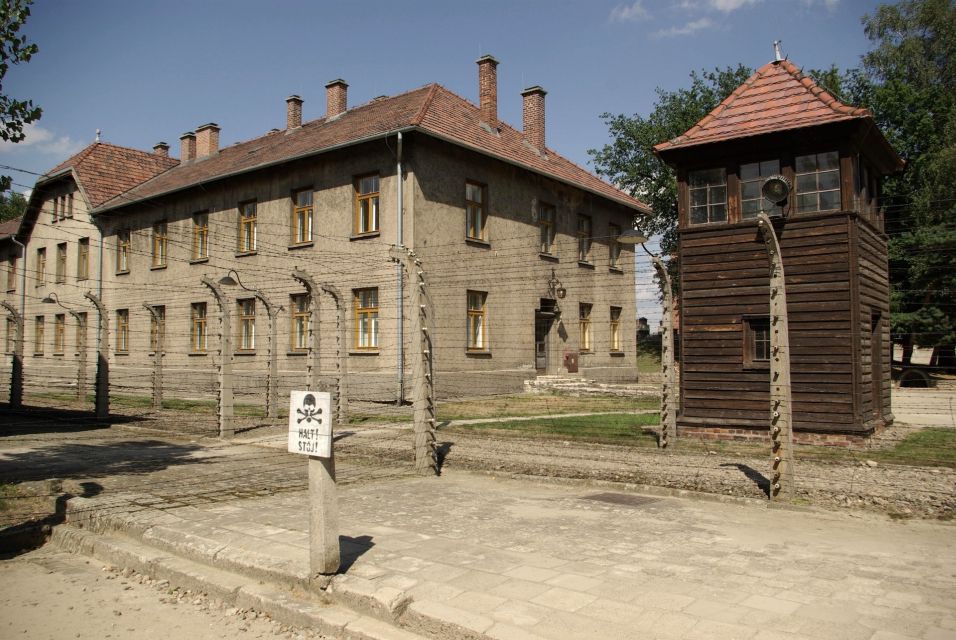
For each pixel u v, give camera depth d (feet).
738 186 43.32
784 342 27.71
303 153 69.05
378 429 49.80
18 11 28.25
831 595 16.69
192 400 77.51
